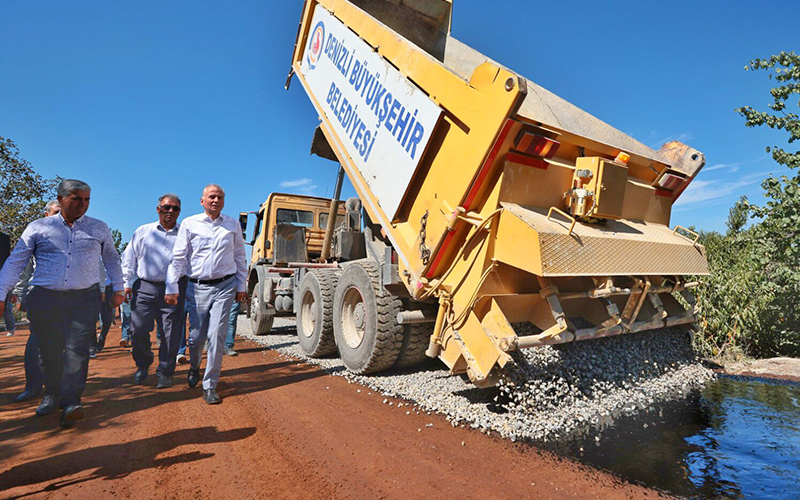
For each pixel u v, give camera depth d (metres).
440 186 3.72
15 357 6.84
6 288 3.23
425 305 4.66
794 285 5.80
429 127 3.81
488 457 2.84
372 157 4.56
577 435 3.22
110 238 3.82
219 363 4.12
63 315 3.46
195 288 4.28
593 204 3.44
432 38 5.63
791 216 5.74
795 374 4.97
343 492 2.40
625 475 2.58
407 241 4.04
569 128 4.73
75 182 3.43
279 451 2.95
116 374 5.35
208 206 4.25
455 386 4.36
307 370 5.50
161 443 3.09
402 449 2.97
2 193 13.38
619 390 4.01
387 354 4.79
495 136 3.25
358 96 4.88
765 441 3.08
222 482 2.51
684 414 3.66
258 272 8.88
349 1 5.32
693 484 2.47
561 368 3.89
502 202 3.36
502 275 3.43
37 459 2.82
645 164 4.24
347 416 3.66
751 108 6.37
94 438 3.18
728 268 6.95
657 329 4.85
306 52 6.33
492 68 3.31
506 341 3.16
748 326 6.14
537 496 2.34
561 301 3.98
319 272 6.32
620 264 3.51
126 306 7.43
